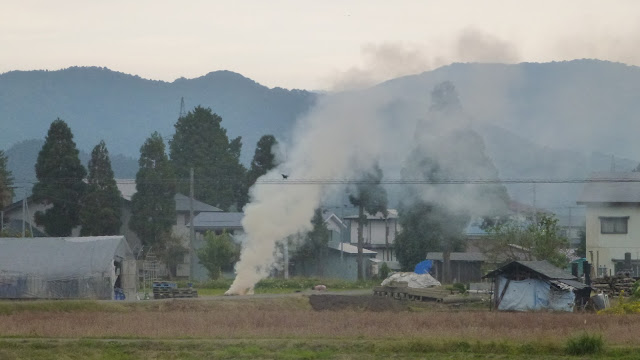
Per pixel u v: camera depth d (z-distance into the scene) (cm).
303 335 13512
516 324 14900
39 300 19912
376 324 15050
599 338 11944
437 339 12500
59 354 12038
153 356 11919
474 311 19200
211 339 13125
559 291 19962
